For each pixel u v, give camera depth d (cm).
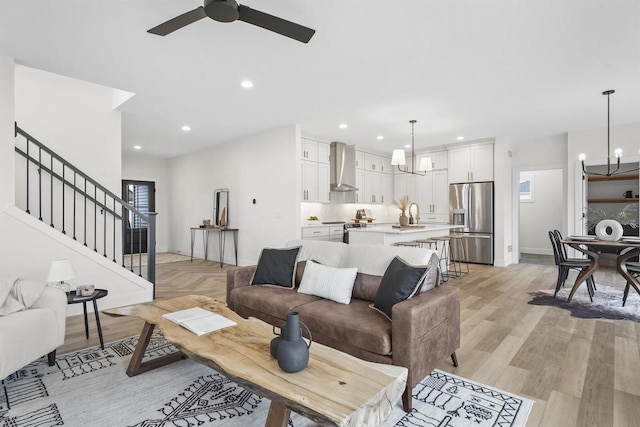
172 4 235
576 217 611
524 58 317
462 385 218
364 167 788
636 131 556
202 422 180
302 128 588
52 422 178
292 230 568
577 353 266
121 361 249
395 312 193
